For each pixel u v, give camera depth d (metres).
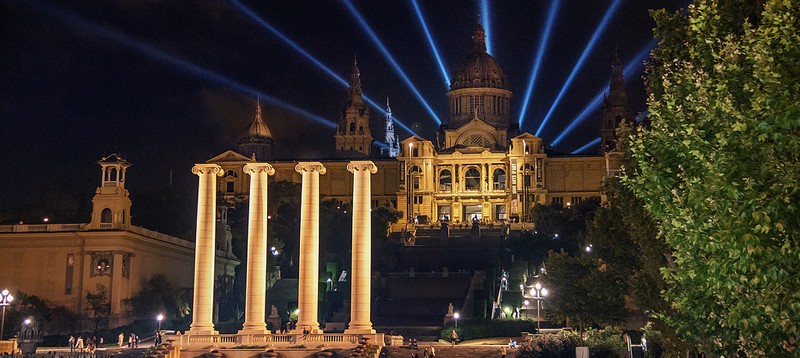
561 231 156.38
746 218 27.22
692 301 33.44
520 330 102.56
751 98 28.69
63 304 123.88
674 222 31.41
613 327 81.56
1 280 126.38
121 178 128.62
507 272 141.88
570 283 80.88
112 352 89.88
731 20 38.81
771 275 26.94
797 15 28.78
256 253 90.12
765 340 28.86
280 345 84.69
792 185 26.30
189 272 147.38
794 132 26.97
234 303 135.38
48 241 126.19
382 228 156.62
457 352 83.56
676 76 35.62
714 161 28.84
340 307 128.62
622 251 64.69
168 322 127.00
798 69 27.70
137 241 127.75
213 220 90.69
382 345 84.75
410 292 131.50
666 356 51.28
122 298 123.69
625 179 36.16
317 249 90.50
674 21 46.31
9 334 112.50
